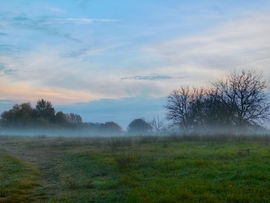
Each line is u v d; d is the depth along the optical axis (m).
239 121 38.03
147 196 8.85
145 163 14.62
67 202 9.36
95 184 11.58
